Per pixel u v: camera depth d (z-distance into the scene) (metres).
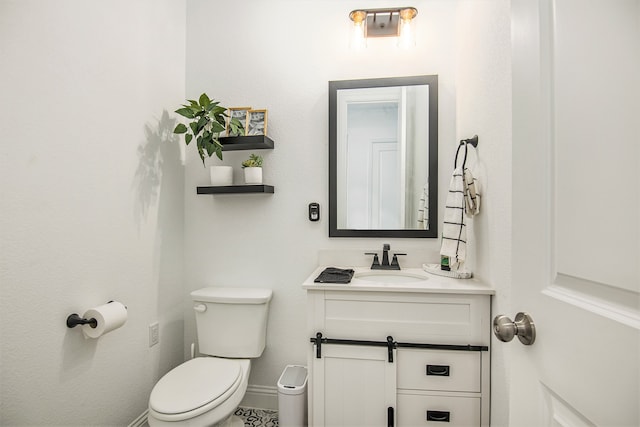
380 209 1.73
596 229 0.45
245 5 1.86
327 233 1.78
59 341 1.11
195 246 1.88
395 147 1.72
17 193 0.99
